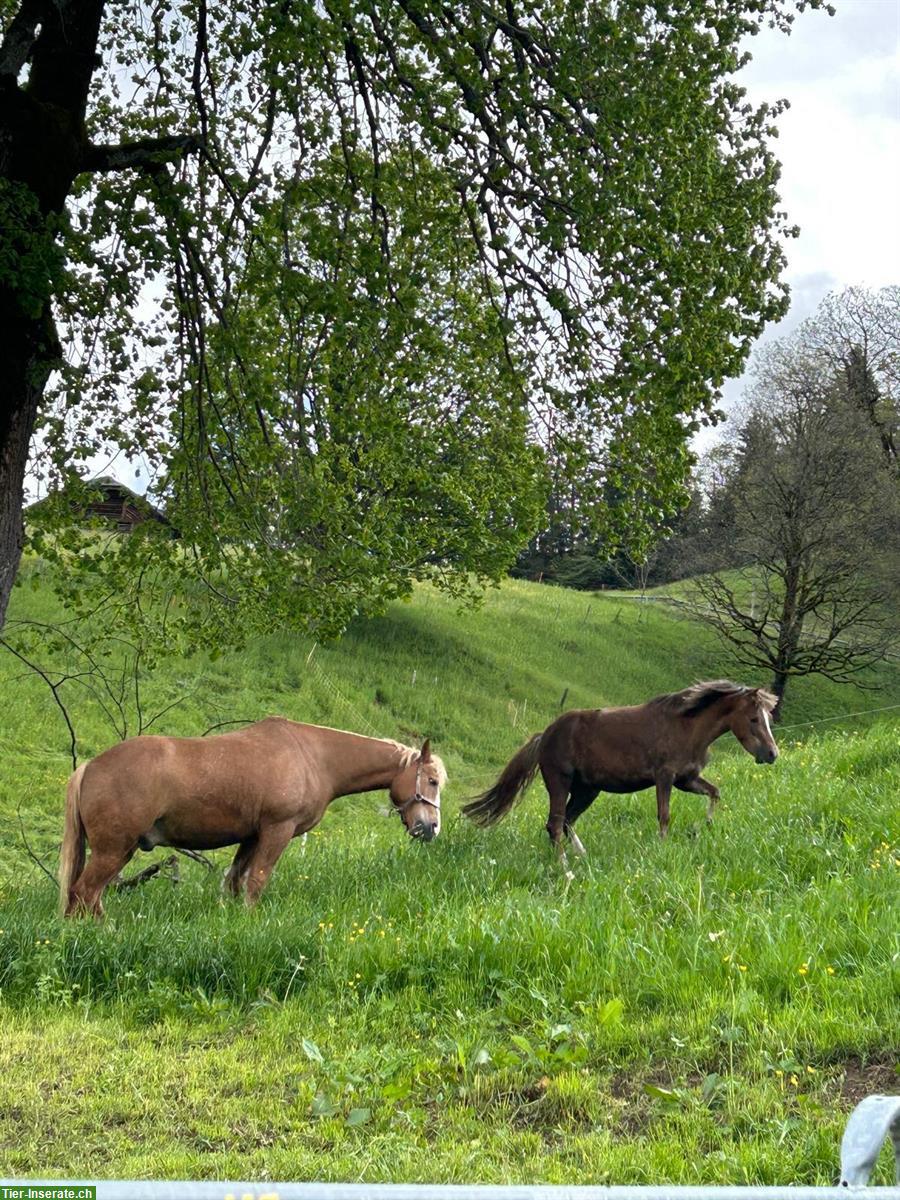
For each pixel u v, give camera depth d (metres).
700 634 50.09
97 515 13.20
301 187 10.26
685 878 9.41
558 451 11.77
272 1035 6.74
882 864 9.42
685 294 10.39
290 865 12.30
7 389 9.43
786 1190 1.36
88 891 9.98
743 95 11.15
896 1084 5.39
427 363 11.13
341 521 11.73
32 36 9.56
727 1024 6.18
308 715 31.22
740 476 37.50
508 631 44.22
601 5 10.15
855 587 36.38
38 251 8.73
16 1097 5.87
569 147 10.15
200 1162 5.04
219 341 10.91
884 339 42.44
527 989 7.04
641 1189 1.26
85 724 25.97
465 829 13.89
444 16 9.95
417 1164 4.89
